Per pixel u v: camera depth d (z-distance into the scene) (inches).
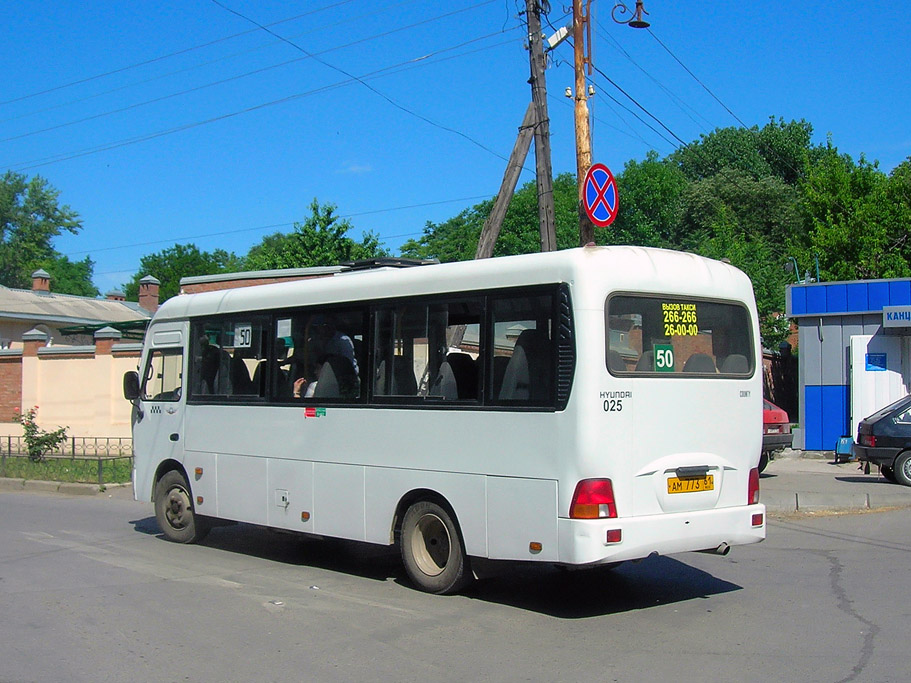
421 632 261.0
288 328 362.3
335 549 405.7
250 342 379.2
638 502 266.1
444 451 297.0
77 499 607.8
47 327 1571.1
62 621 276.7
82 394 954.1
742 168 2190.0
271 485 362.3
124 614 284.7
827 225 1133.1
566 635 256.1
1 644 252.2
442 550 304.8
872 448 596.7
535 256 278.8
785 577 331.0
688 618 273.3
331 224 1148.5
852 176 1140.5
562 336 266.4
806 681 211.5
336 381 338.6
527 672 223.1
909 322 735.7
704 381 286.0
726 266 305.0
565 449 262.4
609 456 261.4
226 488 384.5
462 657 236.7
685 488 277.1
